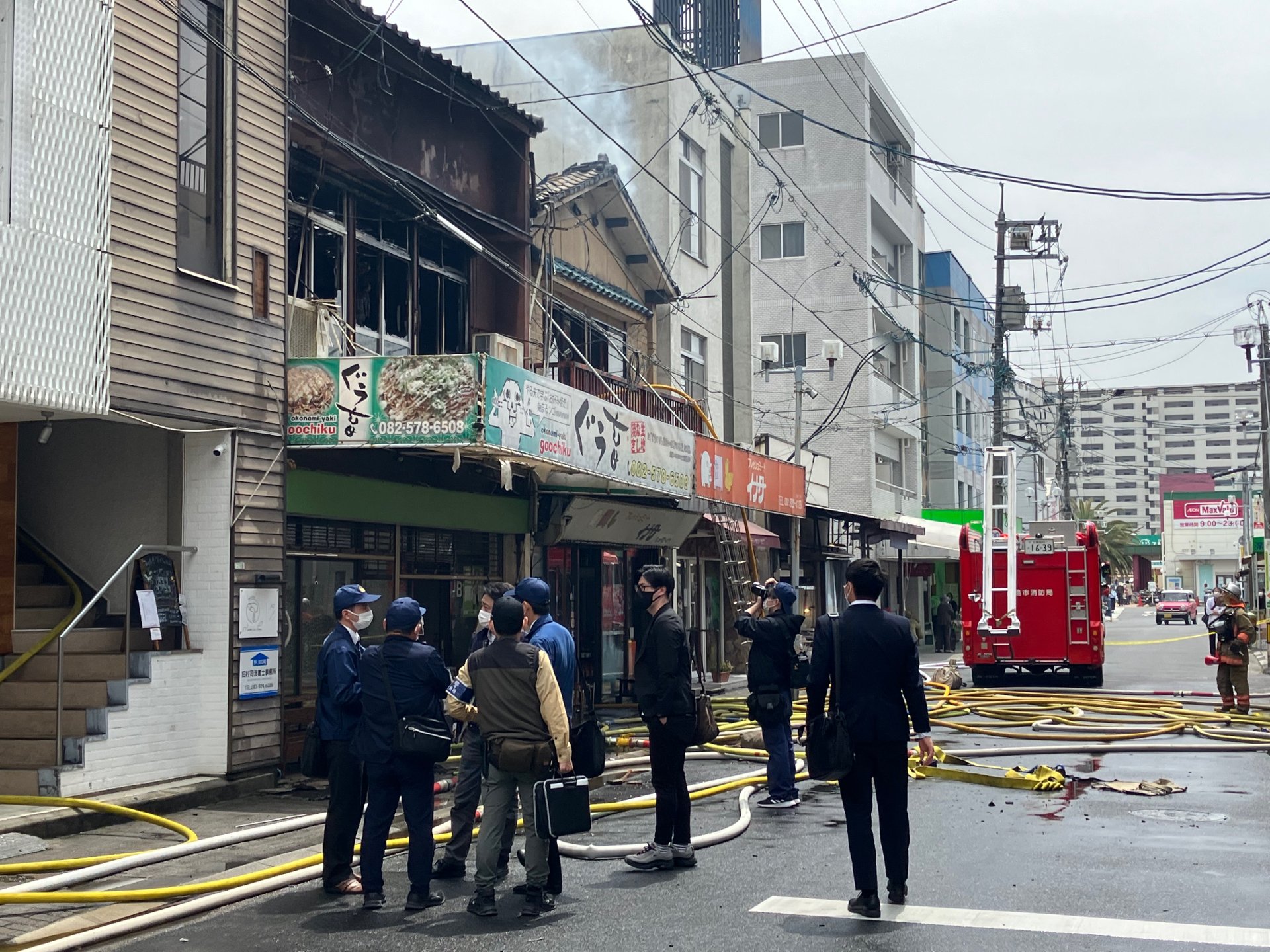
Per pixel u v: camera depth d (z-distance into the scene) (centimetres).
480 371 1159
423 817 718
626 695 2103
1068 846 873
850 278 4331
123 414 1017
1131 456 19250
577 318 2119
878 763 697
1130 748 1441
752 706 1066
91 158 988
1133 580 11762
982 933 636
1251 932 630
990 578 2314
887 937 634
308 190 1423
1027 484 8356
